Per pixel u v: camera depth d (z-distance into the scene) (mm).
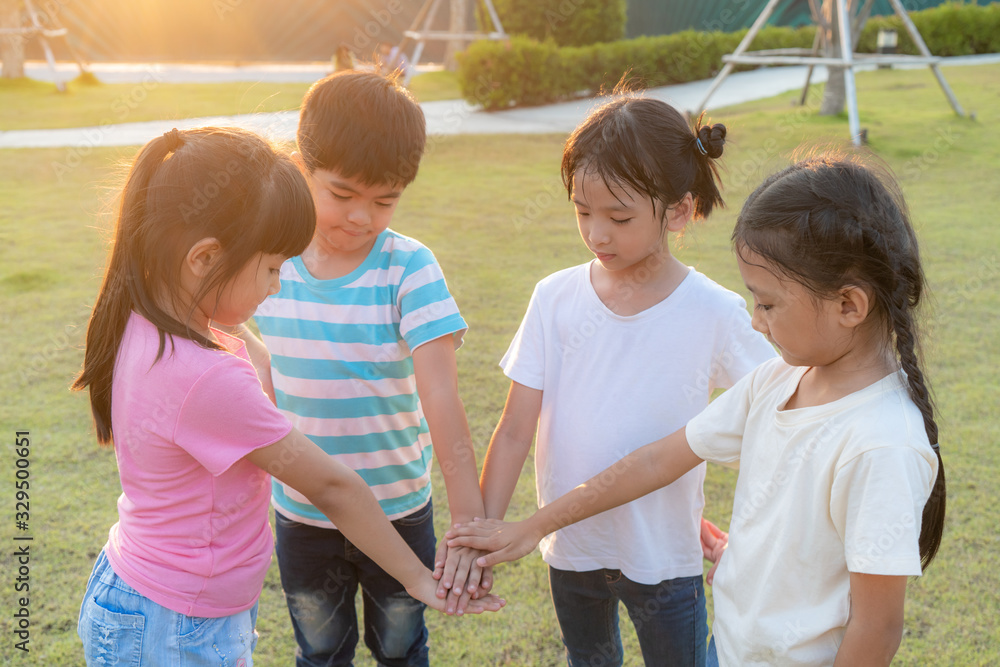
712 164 1543
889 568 1012
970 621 2197
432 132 11062
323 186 1491
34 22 14992
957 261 5391
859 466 1055
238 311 1268
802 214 1055
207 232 1181
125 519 1302
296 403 1669
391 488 1721
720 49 16750
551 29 15688
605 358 1552
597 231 1426
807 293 1068
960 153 8672
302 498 1688
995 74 14500
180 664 1250
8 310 4598
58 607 2271
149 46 21172
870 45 18438
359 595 2381
